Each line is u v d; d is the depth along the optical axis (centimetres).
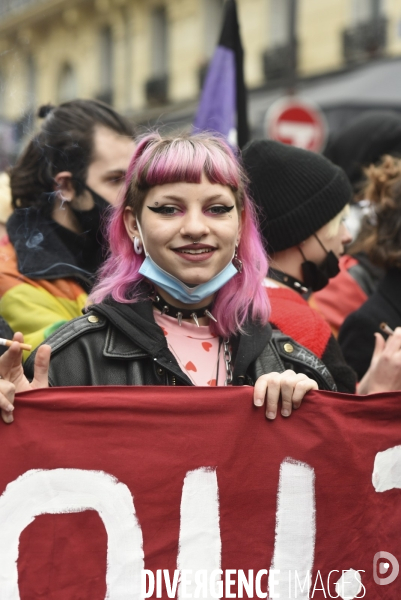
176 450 227
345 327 341
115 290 242
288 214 303
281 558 233
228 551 229
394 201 342
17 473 218
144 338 235
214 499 229
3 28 2405
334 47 1908
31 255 322
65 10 2419
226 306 248
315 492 237
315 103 1228
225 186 236
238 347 246
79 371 235
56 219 335
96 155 335
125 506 223
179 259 232
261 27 2070
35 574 217
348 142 503
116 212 250
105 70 2534
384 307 337
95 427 223
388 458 244
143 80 2411
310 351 259
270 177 305
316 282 313
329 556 237
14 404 219
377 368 276
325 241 310
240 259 252
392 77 1193
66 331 238
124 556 222
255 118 1487
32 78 2495
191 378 241
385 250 338
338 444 238
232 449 230
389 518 244
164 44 2423
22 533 217
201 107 471
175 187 231
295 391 235
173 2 2331
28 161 338
